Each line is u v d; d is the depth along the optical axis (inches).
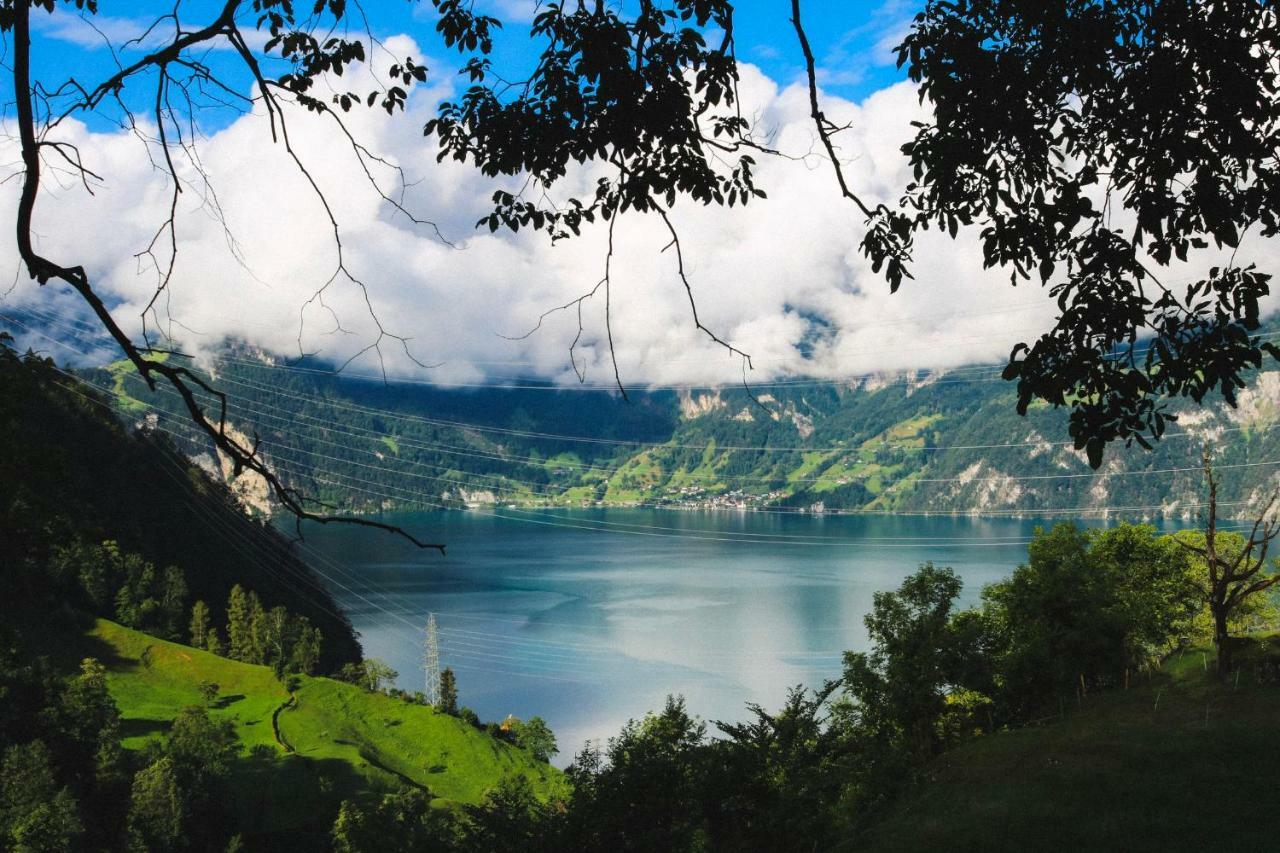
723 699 5064.0
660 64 331.6
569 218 386.6
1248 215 287.3
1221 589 1317.7
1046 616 1637.6
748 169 339.6
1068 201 308.5
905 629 1576.0
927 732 1530.5
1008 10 319.0
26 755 2620.6
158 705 4094.5
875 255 347.3
